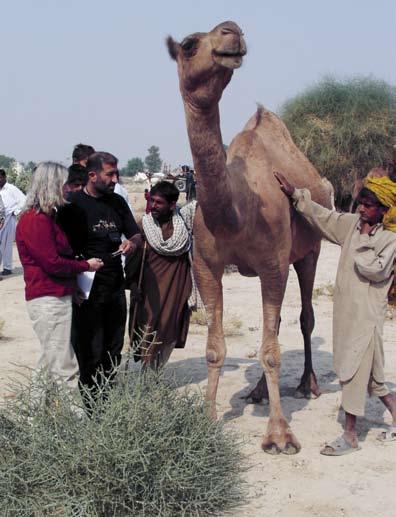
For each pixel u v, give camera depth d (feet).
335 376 24.00
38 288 15.98
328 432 18.70
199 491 13.87
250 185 17.12
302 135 84.38
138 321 19.29
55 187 15.62
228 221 15.94
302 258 21.67
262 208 17.12
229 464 15.12
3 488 13.14
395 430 18.16
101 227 17.48
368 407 20.67
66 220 16.99
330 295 39.22
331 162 82.64
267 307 17.85
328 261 54.49
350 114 82.53
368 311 16.94
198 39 13.92
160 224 19.25
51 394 14.58
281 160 20.11
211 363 17.88
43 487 13.26
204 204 15.62
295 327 31.19
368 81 85.66
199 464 13.85
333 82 86.33
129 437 13.32
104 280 17.42
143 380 14.88
